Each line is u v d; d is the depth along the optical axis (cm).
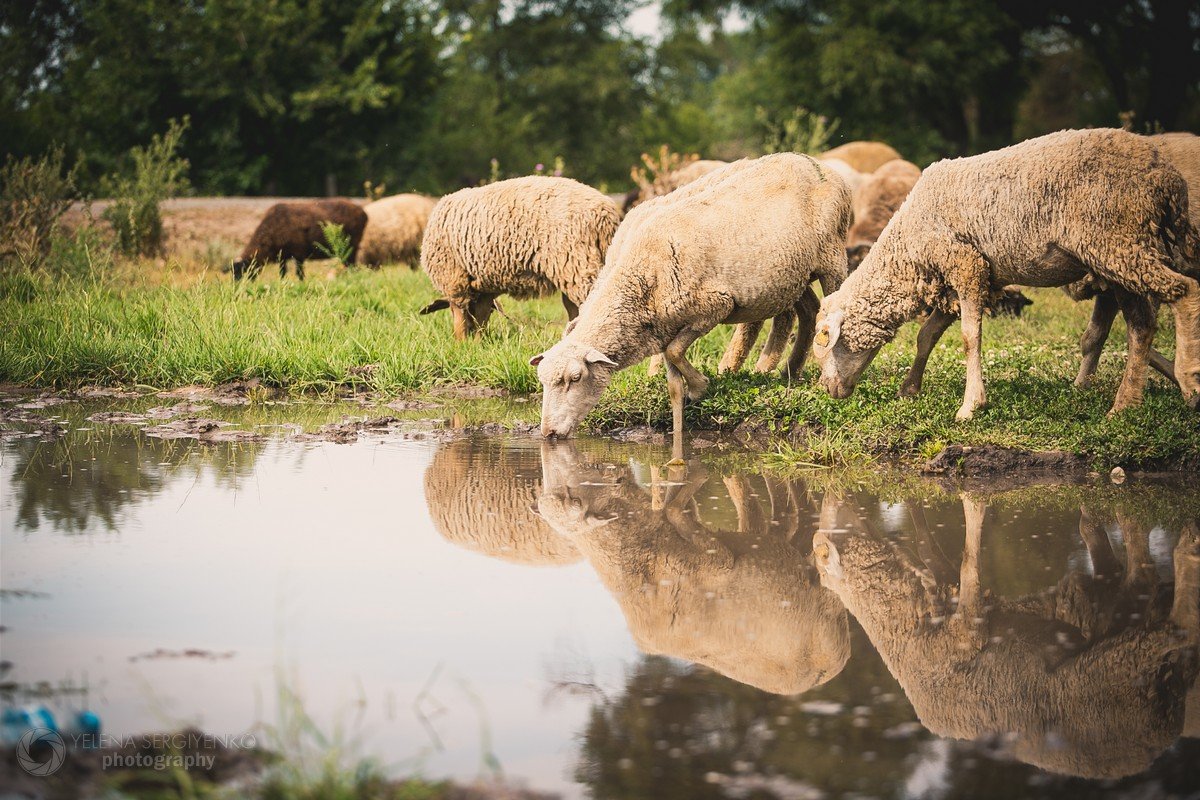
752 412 865
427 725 386
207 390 1063
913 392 859
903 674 432
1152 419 745
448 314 1242
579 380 810
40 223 1639
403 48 3941
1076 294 888
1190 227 751
